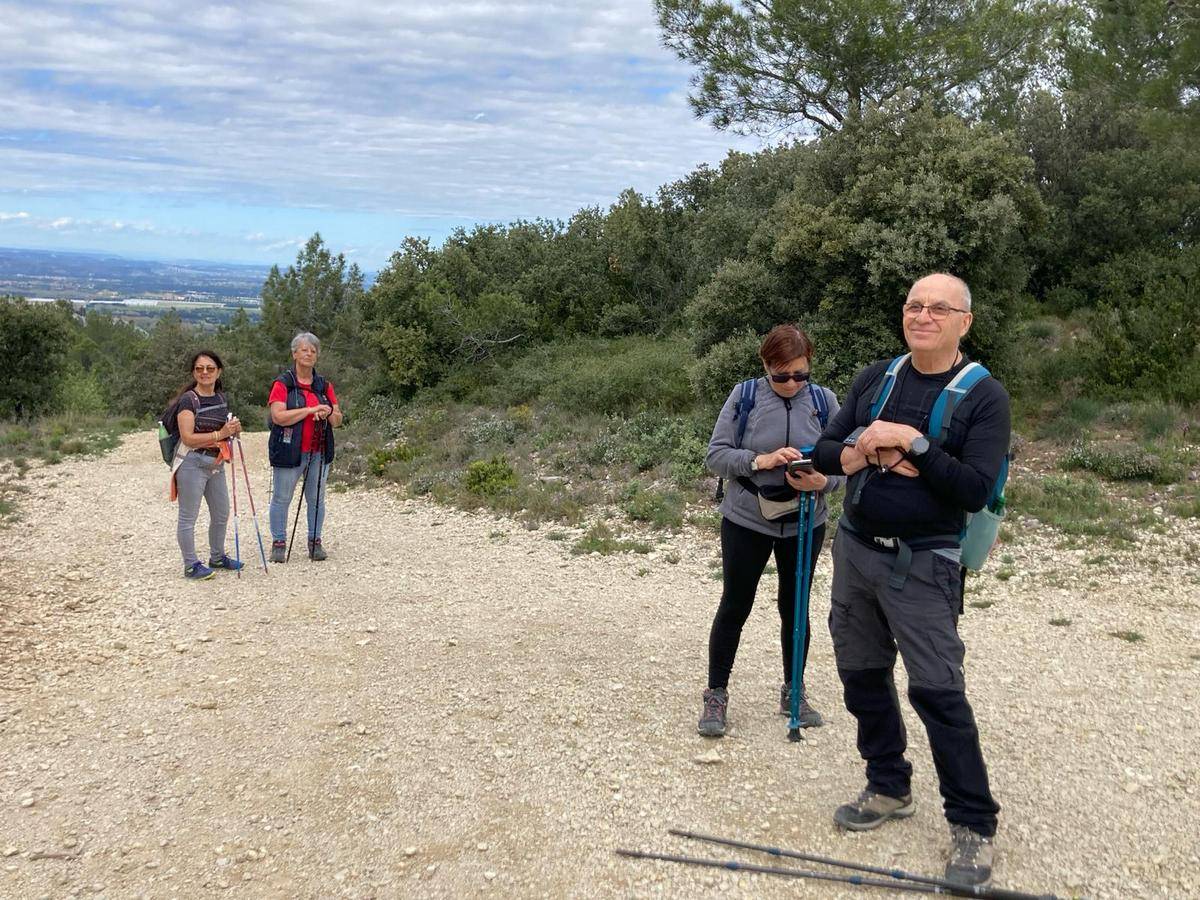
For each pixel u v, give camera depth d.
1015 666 4.92
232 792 3.64
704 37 15.60
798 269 11.95
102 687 4.74
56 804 3.55
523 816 3.44
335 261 42.66
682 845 3.22
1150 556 6.92
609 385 13.71
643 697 4.55
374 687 4.72
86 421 18.09
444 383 16.39
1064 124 16.03
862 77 15.08
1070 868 3.01
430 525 9.09
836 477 3.81
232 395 32.84
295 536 8.57
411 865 3.14
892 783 3.27
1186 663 4.91
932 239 10.78
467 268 18.52
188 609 6.13
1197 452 9.53
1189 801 3.43
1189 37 11.08
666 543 7.99
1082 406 11.21
